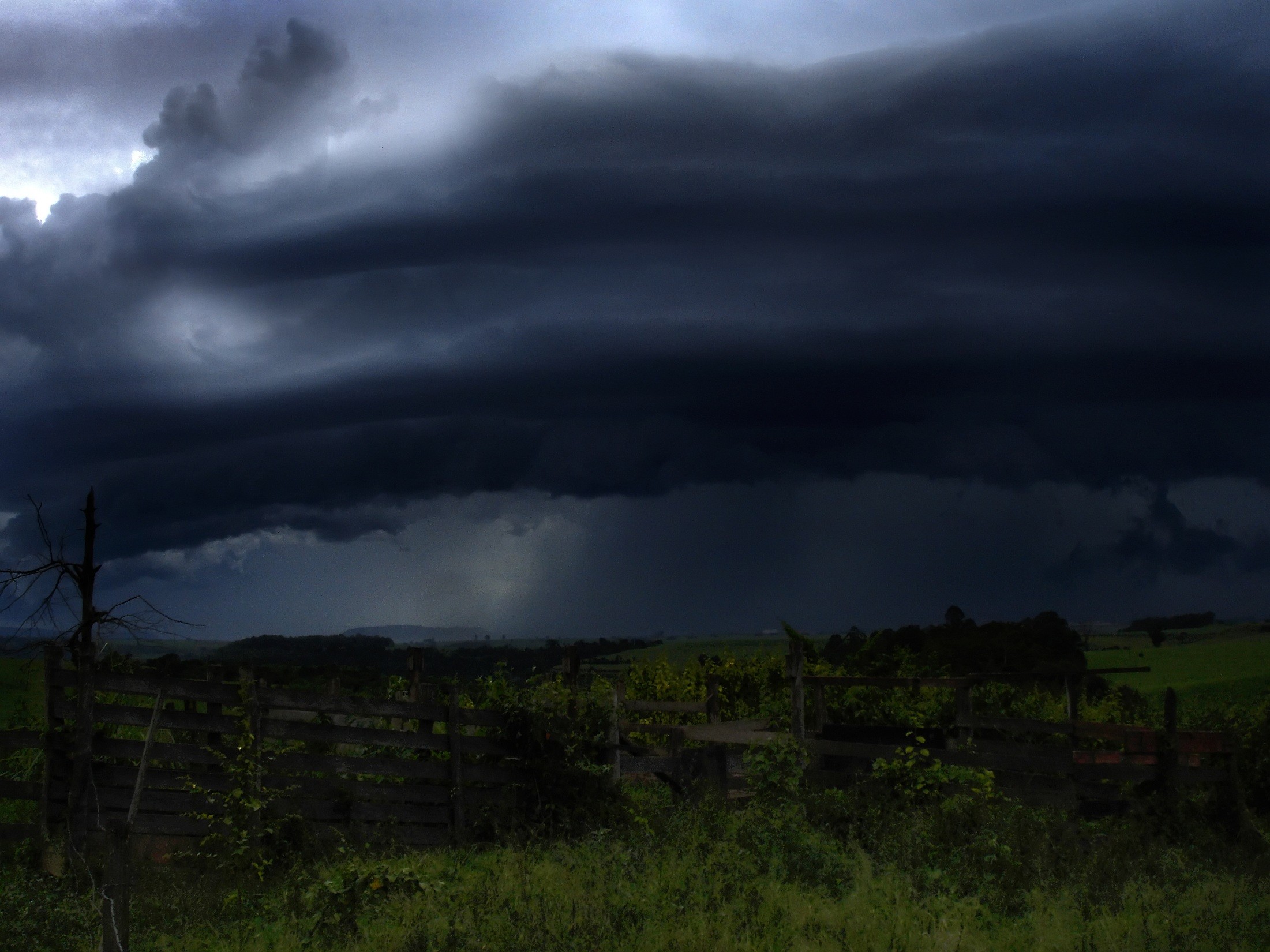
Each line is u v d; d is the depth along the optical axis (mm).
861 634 34656
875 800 15219
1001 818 13570
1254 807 18484
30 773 14234
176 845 13055
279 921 10070
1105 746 18047
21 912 9445
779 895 10320
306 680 18266
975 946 8852
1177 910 10258
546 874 11562
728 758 18547
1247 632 70250
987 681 20016
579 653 17625
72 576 12406
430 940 8727
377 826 14438
